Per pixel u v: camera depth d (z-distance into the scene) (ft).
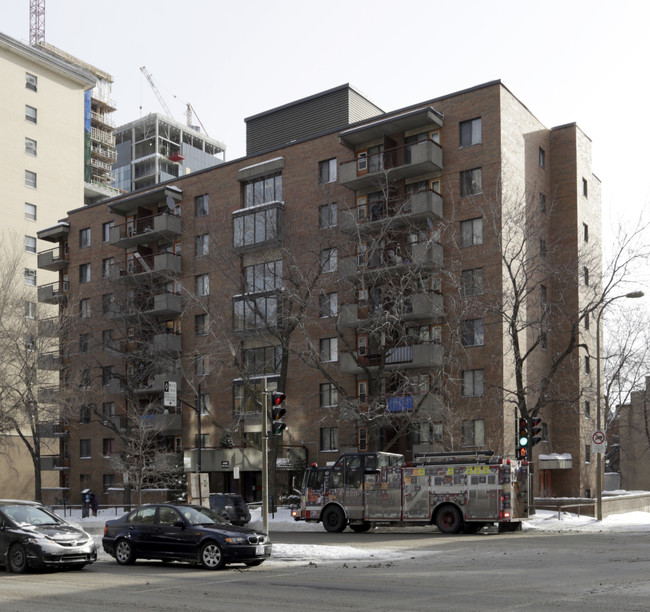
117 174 481.46
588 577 48.62
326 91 171.22
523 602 38.93
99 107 441.68
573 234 149.07
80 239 201.16
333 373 149.48
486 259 133.59
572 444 144.66
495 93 137.18
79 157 260.01
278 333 131.75
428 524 96.43
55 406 164.04
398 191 144.97
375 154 144.56
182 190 177.37
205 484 103.60
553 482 145.59
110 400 187.73
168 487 163.43
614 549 68.23
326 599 41.47
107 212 195.52
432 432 135.44
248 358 162.20
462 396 134.62
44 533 56.75
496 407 130.21
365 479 97.09
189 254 173.58
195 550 59.11
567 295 146.51
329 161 156.04
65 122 256.93
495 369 131.44
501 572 52.85
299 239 153.89
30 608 39.34
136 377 168.86
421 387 135.64
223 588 46.91
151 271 170.19
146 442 162.20
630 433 241.96
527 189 143.54
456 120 140.97
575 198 149.89
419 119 140.36
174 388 134.62
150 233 175.42
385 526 104.53
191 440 168.45
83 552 57.47
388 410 132.98
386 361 137.59
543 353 145.69
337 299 147.84
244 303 154.61
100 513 162.81
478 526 93.91
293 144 160.76
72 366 172.14
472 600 40.06
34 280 239.09
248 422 159.22
